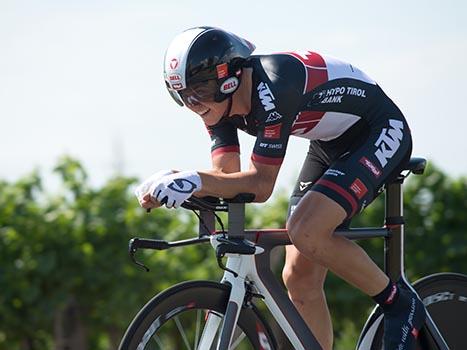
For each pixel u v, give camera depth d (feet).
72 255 60.13
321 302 35.91
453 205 67.31
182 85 31.37
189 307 31.65
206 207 31.50
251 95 31.94
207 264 62.85
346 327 68.23
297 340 32.32
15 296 59.98
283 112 31.37
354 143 33.86
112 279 60.54
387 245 34.58
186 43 31.32
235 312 31.53
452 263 67.62
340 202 31.53
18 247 59.88
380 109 33.96
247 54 32.30
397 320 32.78
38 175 61.72
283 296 32.48
